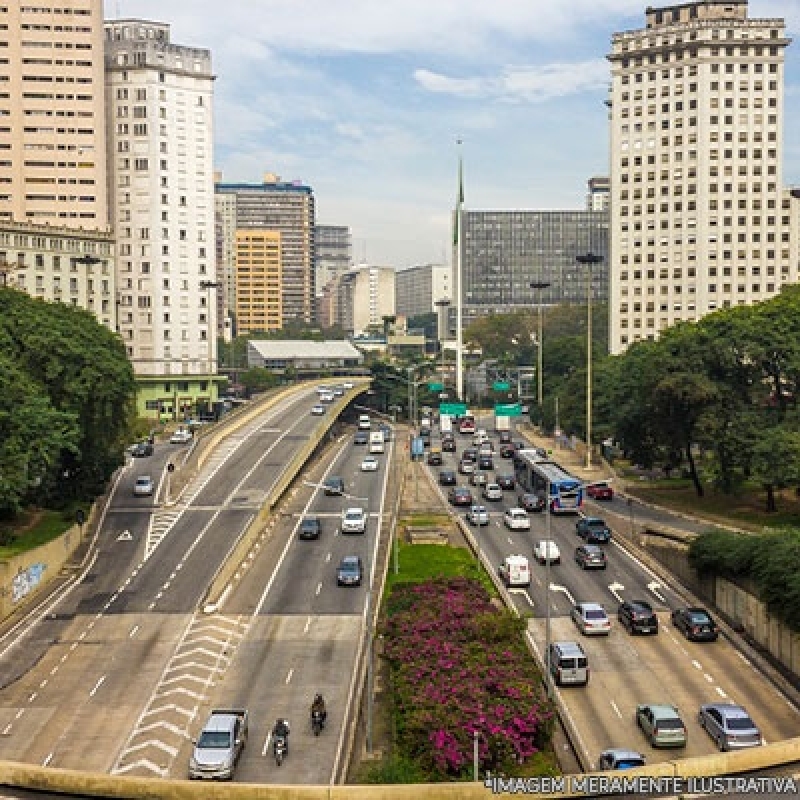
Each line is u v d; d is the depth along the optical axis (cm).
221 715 4462
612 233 18650
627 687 5178
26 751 4506
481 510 9088
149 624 6325
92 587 7162
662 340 11056
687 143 18075
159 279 17288
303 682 5306
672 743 4362
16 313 8744
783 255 18088
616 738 4516
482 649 5022
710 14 18038
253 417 15275
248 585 7144
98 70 16462
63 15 16238
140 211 17162
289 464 11162
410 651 5009
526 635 5938
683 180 18150
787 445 7862
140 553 7975
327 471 11900
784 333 8762
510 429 17050
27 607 6731
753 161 18012
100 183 16525
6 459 7056
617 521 8906
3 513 8100
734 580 6206
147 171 17100
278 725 4444
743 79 17938
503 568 7156
